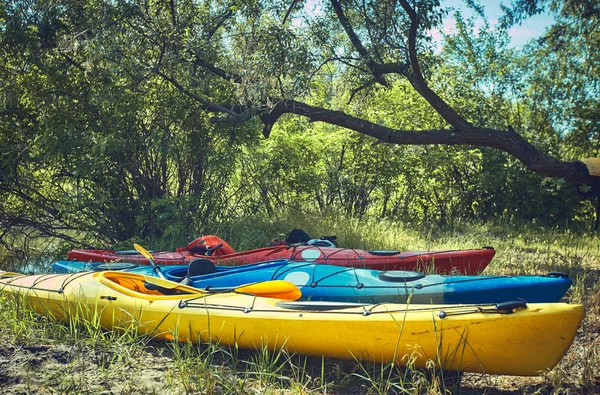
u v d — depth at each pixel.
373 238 11.77
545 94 17.97
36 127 11.93
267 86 10.73
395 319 4.84
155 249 11.08
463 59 17.30
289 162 15.05
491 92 17.52
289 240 9.95
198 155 12.19
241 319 5.32
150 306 5.72
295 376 5.11
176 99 11.90
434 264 8.35
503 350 4.62
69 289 6.25
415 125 15.87
